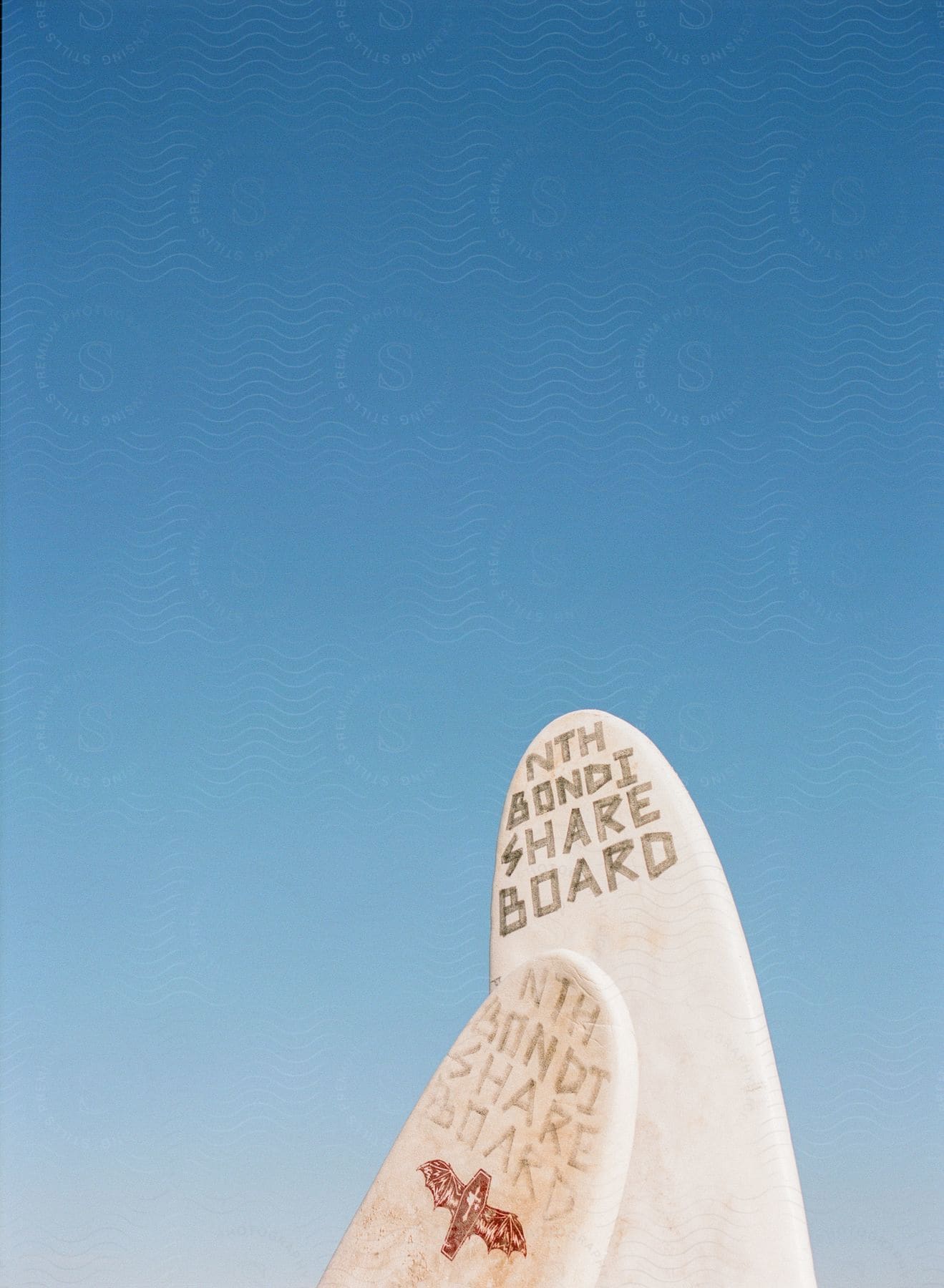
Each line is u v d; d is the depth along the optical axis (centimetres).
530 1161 265
